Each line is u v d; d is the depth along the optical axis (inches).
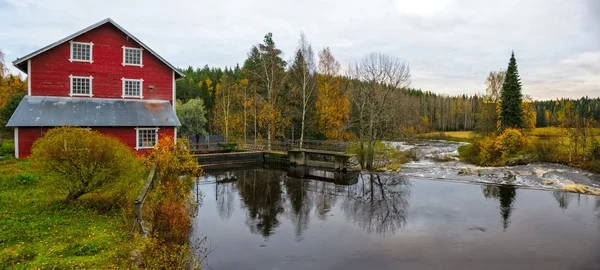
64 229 395.2
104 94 1066.1
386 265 424.5
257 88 1737.2
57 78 1009.5
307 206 705.6
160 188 520.1
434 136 2906.0
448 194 824.3
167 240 416.2
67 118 933.2
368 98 1273.4
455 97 4370.1
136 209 383.9
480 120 1764.3
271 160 1336.1
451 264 429.4
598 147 1200.8
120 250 346.3
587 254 462.0
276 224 582.9
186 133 1847.9
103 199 506.0
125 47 1091.9
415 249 476.7
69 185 460.1
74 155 450.6
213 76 3597.4
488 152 1421.0
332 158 1185.4
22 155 888.9
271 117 1551.4
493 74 1775.3
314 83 1609.3
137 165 536.7
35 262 308.5
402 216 636.1
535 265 428.5
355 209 685.3
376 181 989.8
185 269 374.0
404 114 1619.1
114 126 976.9
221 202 725.9
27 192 535.5
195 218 605.3
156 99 1140.5
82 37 1034.1
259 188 878.4
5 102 1562.5
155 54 1123.3
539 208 693.9
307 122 1638.8
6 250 328.2
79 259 322.3
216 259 434.3
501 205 716.0
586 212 662.5
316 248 476.7
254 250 466.0
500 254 461.1
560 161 1274.6
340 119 1743.4
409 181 991.6
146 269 313.4
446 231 552.4
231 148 1441.9
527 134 1501.0
